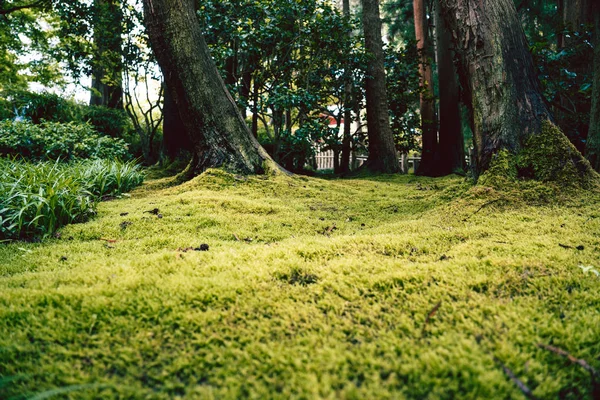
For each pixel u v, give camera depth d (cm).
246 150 454
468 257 185
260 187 420
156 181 509
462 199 288
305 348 120
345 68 744
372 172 809
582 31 532
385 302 148
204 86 435
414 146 986
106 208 348
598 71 378
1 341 124
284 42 643
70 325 134
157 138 1092
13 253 233
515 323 128
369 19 794
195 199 355
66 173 385
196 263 192
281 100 609
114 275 176
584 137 557
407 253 204
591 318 130
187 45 423
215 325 134
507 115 295
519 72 300
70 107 1019
